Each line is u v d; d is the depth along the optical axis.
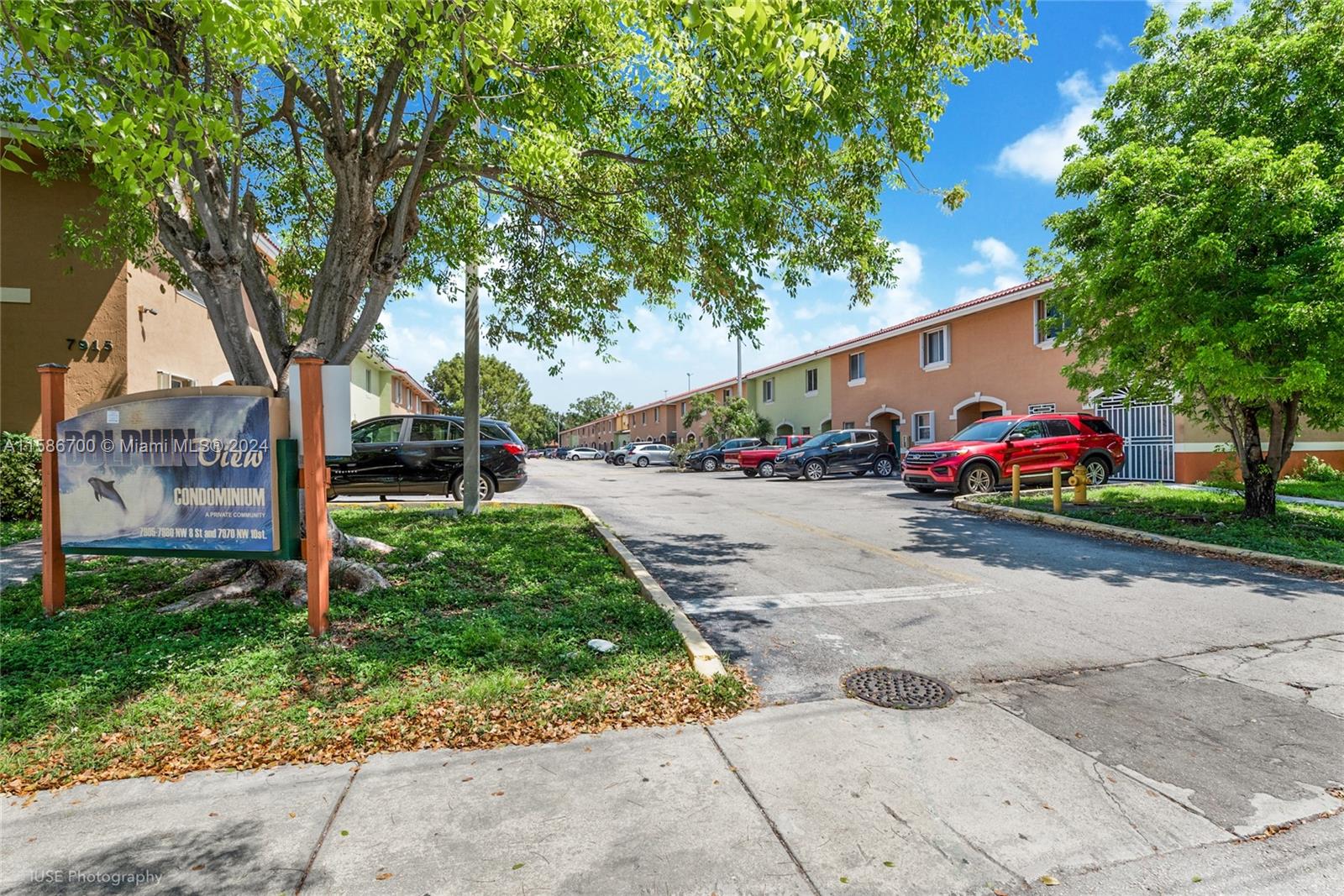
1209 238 7.53
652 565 7.73
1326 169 8.07
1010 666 4.64
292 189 9.09
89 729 3.41
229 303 6.12
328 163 6.58
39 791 2.97
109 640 4.59
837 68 5.68
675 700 3.94
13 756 3.18
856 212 7.43
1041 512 11.12
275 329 6.79
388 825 2.73
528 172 5.92
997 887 2.44
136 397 4.98
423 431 12.44
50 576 5.20
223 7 3.29
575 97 6.38
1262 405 9.77
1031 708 3.96
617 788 3.03
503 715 3.66
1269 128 8.72
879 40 5.73
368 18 4.34
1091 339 10.89
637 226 8.97
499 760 3.26
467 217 9.59
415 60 5.16
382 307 7.09
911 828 2.77
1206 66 9.05
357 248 6.77
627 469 34.16
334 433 4.92
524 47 5.93
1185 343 8.70
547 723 3.60
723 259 7.93
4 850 2.57
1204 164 8.00
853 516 11.93
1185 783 3.16
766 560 8.06
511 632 4.84
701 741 3.50
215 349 14.53
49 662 4.22
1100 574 7.37
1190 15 9.41
